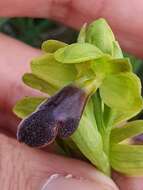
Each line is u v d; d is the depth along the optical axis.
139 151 0.11
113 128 0.11
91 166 0.11
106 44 0.10
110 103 0.10
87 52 0.09
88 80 0.10
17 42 0.16
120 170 0.11
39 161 0.11
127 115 0.11
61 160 0.11
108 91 0.10
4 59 0.16
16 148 0.11
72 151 0.11
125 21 0.16
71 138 0.11
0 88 0.16
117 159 0.11
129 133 0.11
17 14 0.17
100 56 0.09
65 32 0.20
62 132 0.09
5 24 0.20
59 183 0.11
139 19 0.16
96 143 0.11
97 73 0.10
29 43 0.20
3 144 0.12
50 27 0.20
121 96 0.10
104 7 0.16
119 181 0.12
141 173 0.11
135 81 0.10
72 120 0.09
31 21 0.20
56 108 0.09
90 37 0.10
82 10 0.17
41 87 0.11
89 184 0.11
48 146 0.12
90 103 0.10
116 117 0.11
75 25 0.17
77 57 0.09
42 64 0.10
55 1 0.17
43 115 0.09
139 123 0.11
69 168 0.11
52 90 0.11
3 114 0.16
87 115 0.10
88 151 0.11
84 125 0.10
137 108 0.10
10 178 0.11
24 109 0.11
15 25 0.20
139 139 0.12
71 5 0.17
